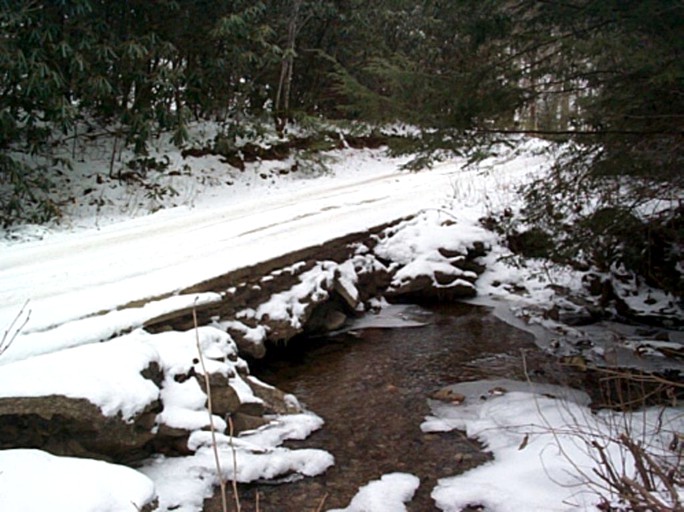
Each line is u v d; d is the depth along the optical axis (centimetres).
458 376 561
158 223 827
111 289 499
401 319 769
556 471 350
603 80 477
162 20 1094
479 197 1051
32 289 509
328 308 726
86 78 948
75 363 347
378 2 1562
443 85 512
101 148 1145
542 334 702
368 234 837
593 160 532
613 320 763
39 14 875
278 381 547
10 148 934
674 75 384
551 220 635
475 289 874
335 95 1634
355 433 435
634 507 229
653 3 401
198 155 1248
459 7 511
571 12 467
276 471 365
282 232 751
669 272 742
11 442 320
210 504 334
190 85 1164
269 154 1377
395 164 1658
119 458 351
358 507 334
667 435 378
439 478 367
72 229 857
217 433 384
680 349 620
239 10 1183
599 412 450
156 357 386
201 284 519
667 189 542
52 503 246
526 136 554
